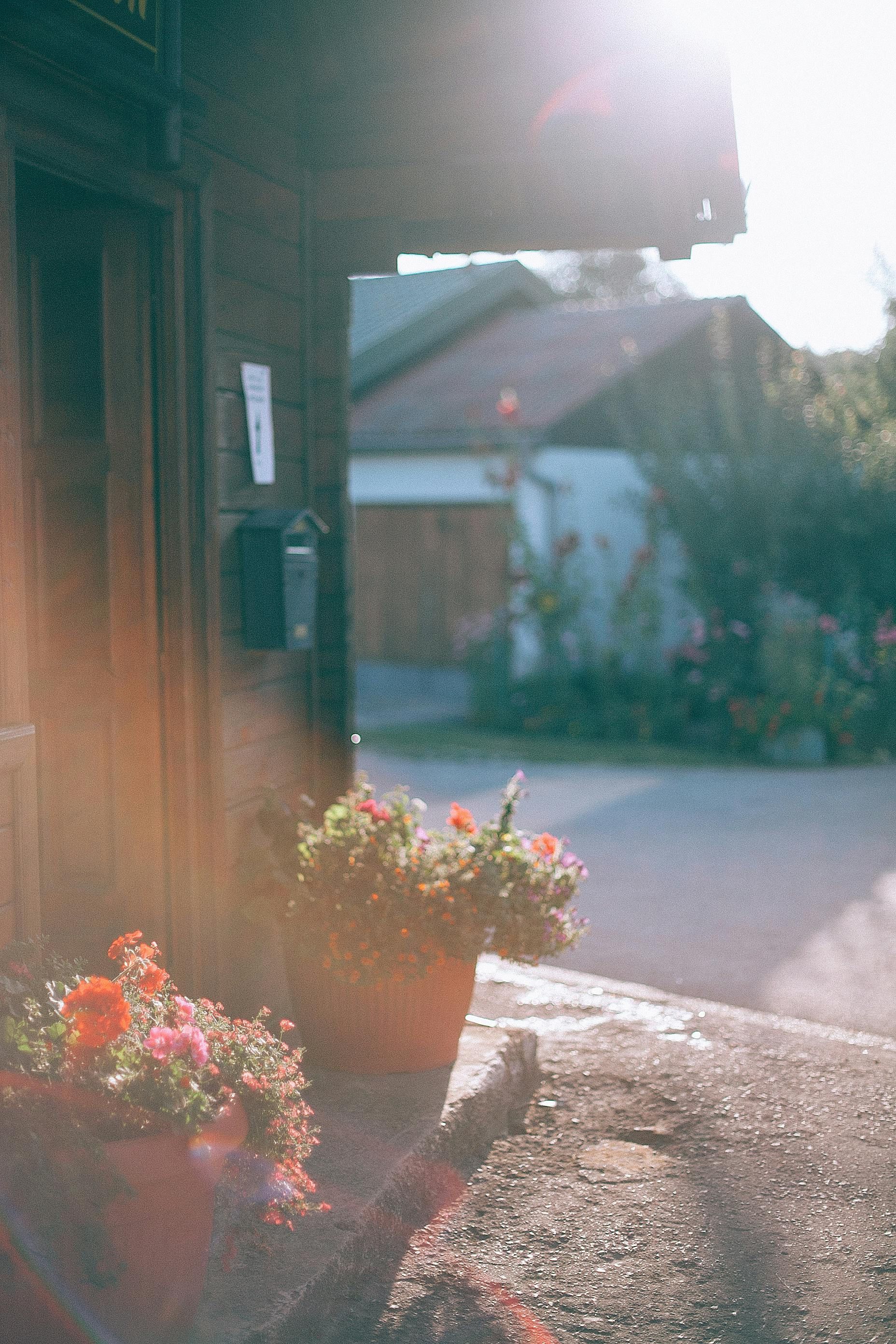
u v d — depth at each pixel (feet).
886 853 27.68
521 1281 11.42
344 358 18.15
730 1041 17.04
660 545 50.90
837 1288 11.36
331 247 17.95
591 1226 12.38
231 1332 9.62
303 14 16.83
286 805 15.99
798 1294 11.26
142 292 14.20
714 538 42.80
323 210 17.94
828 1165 13.64
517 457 47.65
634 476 52.24
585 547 50.06
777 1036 17.24
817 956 20.89
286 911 14.71
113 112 12.66
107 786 14.43
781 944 21.54
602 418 50.67
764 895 24.54
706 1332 10.70
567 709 45.65
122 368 14.23
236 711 15.69
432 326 59.36
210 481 14.69
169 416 14.32
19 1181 7.97
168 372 14.30
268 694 16.72
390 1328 10.63
